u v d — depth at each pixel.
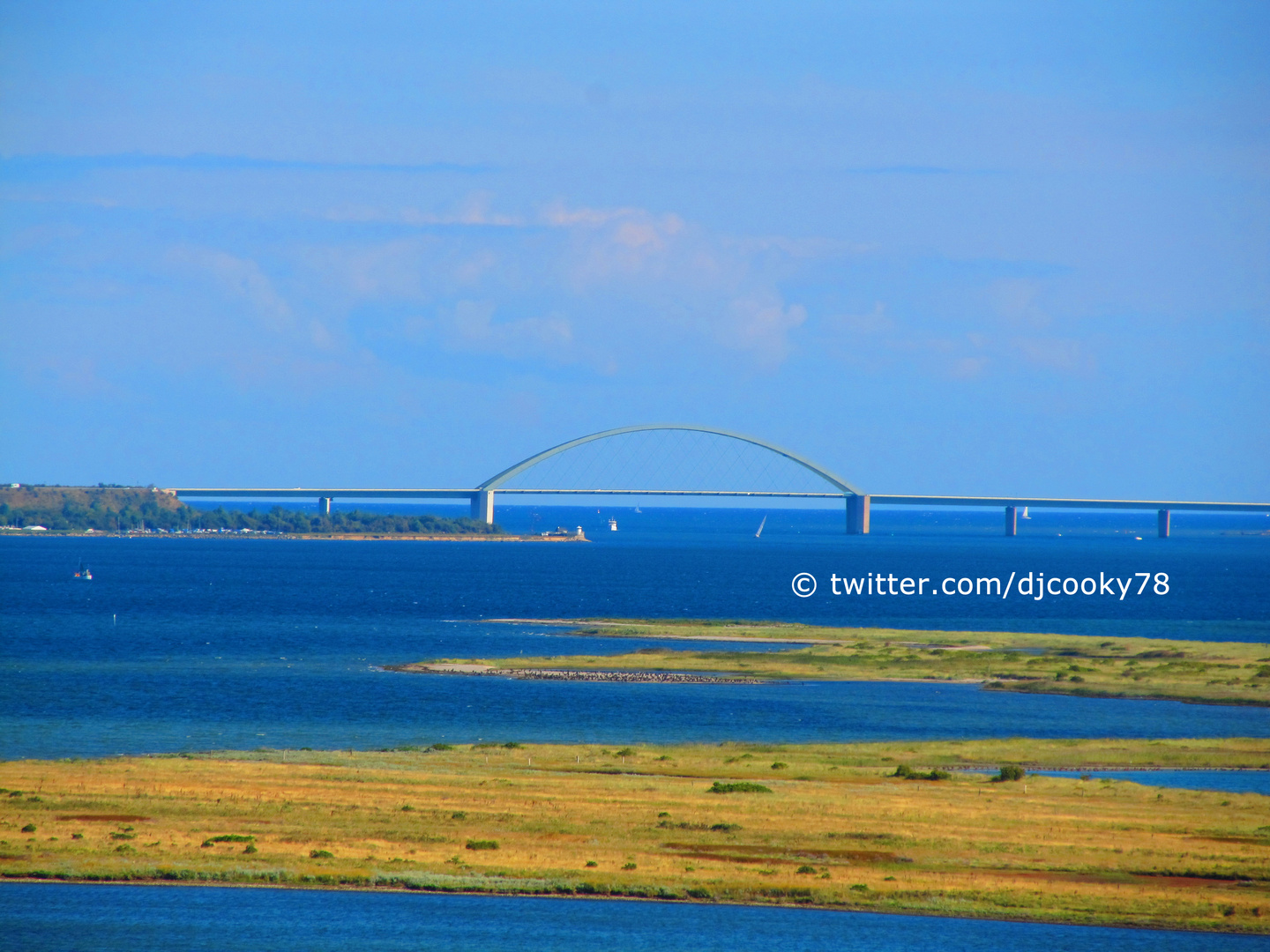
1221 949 197.62
